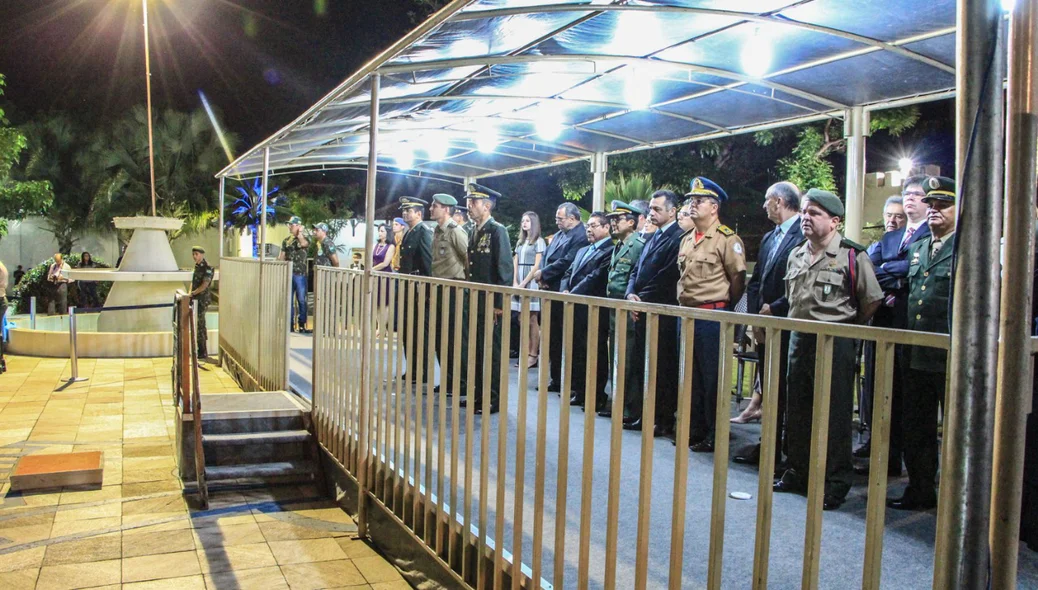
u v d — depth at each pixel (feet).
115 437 25.89
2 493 20.15
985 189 5.93
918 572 10.87
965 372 6.00
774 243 17.69
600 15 14.75
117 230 81.30
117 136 82.69
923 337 6.40
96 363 41.06
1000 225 6.00
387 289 17.60
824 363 7.23
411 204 28.37
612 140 29.19
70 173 83.71
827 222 14.07
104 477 21.71
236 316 36.14
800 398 14.15
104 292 67.51
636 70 19.13
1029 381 5.96
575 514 13.82
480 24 14.65
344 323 20.02
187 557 16.40
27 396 32.19
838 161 57.00
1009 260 5.94
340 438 20.25
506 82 19.94
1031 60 5.85
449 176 42.06
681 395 8.78
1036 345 6.06
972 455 5.99
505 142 30.19
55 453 23.81
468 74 18.74
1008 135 5.95
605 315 22.00
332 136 26.48
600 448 17.44
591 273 22.59
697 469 15.96
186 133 84.17
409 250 27.40
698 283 17.62
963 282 6.01
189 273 47.62
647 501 9.30
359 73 17.76
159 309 48.32
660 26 15.65
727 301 17.62
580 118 25.41
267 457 22.18
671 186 53.57
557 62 18.30
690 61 18.47
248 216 85.81
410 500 15.64
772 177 57.57
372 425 17.79
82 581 15.01
